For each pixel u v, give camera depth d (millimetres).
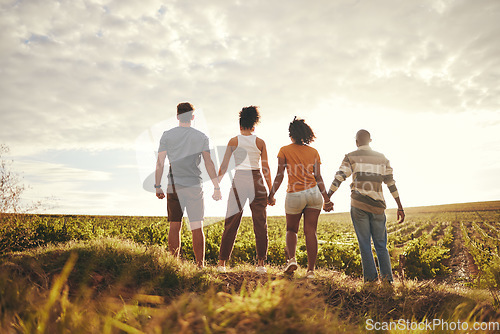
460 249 20578
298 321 1907
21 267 2971
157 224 11461
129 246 3941
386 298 3605
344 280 3965
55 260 3254
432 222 55000
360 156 4375
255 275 3834
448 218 63594
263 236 3990
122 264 3367
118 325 1950
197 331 1750
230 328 1735
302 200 4074
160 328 1797
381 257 4168
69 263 2410
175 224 3855
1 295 2266
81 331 1948
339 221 63719
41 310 2109
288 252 4055
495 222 50094
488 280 5383
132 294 2984
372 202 4219
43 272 2971
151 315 2447
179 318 1848
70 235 9914
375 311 3297
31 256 3283
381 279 4000
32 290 2529
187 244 8922
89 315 2182
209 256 8844
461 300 3555
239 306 1888
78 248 3586
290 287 2082
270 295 2016
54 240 9172
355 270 10070
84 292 2730
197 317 1819
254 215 4012
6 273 2639
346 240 16859
